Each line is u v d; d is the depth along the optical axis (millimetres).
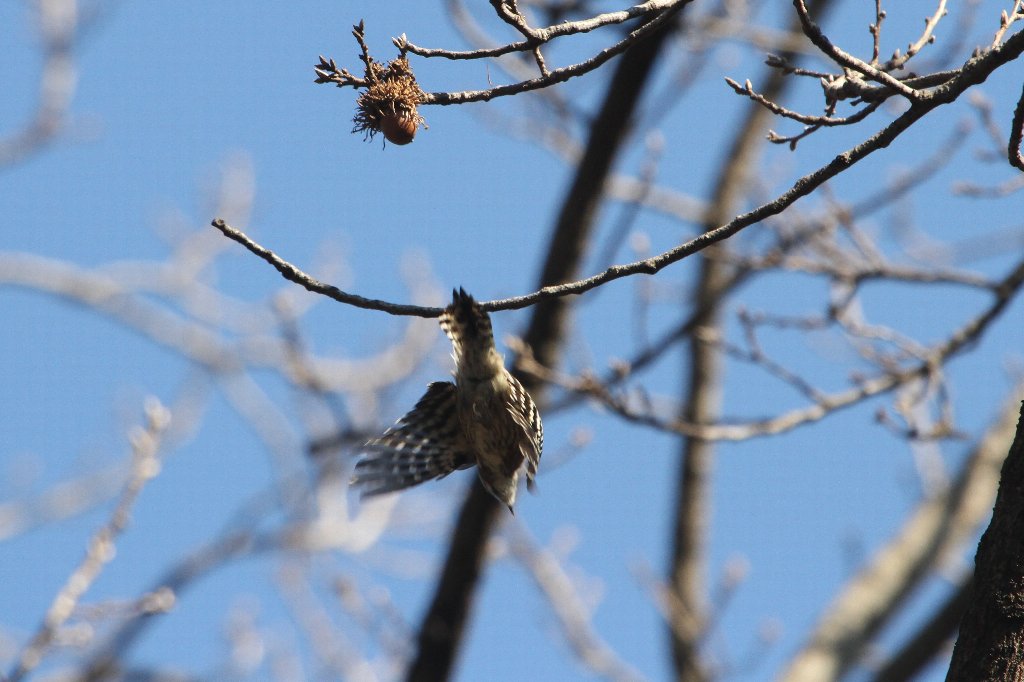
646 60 11656
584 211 12219
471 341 6926
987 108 12516
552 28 6141
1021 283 12039
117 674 13609
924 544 15461
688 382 15945
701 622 15258
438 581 12258
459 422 7719
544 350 12406
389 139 6312
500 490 7785
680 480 15883
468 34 12758
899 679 13375
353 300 6625
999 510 5547
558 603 15195
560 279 12383
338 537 16781
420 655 12172
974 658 5441
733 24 14539
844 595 15312
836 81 7125
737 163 16047
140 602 10328
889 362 12352
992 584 5465
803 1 5953
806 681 14227
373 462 7914
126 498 10180
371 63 6367
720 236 6395
